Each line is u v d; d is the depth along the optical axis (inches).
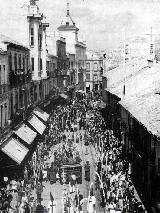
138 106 1291.8
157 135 886.4
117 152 1529.3
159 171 964.0
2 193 1051.9
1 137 1227.2
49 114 2265.0
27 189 1138.7
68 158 1378.0
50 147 1755.7
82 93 3693.4
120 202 1027.3
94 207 1010.7
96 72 4399.6
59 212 1023.0
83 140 1945.1
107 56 3031.5
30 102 1815.9
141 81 1782.7
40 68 1967.3
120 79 2244.1
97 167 1357.0
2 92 1277.1
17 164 1167.6
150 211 1011.9
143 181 1159.0
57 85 2731.3
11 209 985.5
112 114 2127.2
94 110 2751.0
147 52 2684.5
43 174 1301.7
